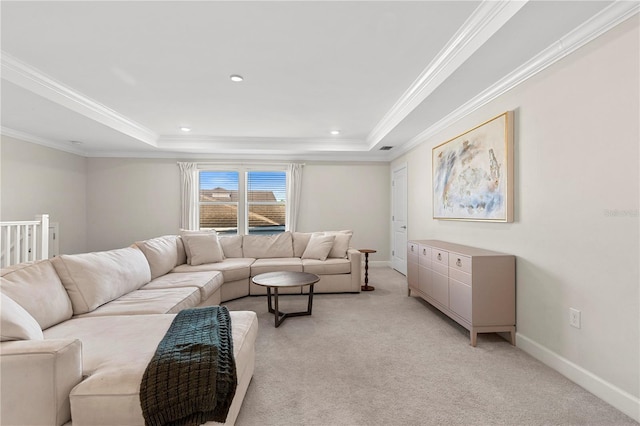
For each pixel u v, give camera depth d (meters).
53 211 4.57
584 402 1.69
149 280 2.96
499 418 1.56
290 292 4.02
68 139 4.40
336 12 1.86
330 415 1.59
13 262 3.77
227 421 1.33
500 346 2.42
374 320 3.04
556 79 2.01
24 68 2.51
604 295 1.71
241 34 2.09
